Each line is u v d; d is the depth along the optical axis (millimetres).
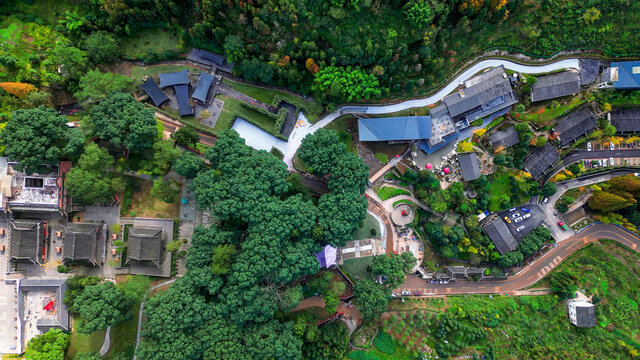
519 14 67375
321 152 60750
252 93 70500
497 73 71125
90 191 55031
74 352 58125
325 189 70438
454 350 65375
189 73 69125
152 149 59469
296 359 55938
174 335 51875
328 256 66312
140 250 59344
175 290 53969
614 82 71000
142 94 67562
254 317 55688
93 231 59750
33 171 54875
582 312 67688
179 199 64812
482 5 61844
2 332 57906
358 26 61562
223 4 60969
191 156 58219
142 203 64188
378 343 67125
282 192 61562
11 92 57125
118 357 56000
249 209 55156
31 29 62344
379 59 64375
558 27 68875
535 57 71750
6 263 58656
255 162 58219
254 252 53969
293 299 56188
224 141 58156
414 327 67625
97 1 62062
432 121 71438
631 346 66000
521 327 68812
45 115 53062
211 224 62094
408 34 62438
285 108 70062
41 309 58812
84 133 56656
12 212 58781
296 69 66000
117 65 67688
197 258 55219
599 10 66688
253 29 63188
